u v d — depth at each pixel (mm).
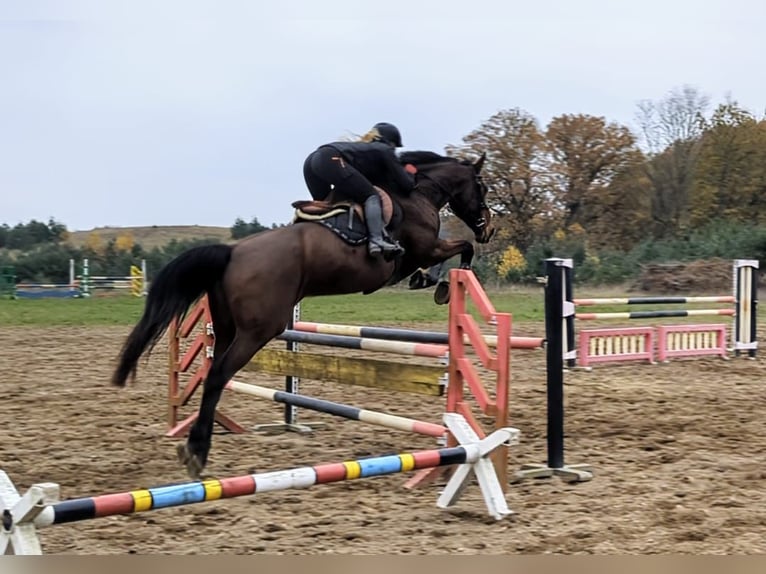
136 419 8922
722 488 5895
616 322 21547
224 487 4285
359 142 6840
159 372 12820
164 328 6012
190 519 5254
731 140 44312
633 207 44750
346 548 4672
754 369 12898
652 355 13516
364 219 6570
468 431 5492
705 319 22375
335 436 8133
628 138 44031
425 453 5129
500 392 5746
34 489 3611
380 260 6652
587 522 5113
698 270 33094
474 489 6094
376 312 23875
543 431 8117
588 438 7812
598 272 36094
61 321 22203
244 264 6133
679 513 5199
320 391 10789
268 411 9500
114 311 26016
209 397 6078
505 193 40594
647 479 6227
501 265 37375
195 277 6117
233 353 6098
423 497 5848
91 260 44031
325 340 7160
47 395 10391
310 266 6336
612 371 12586
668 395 10227
